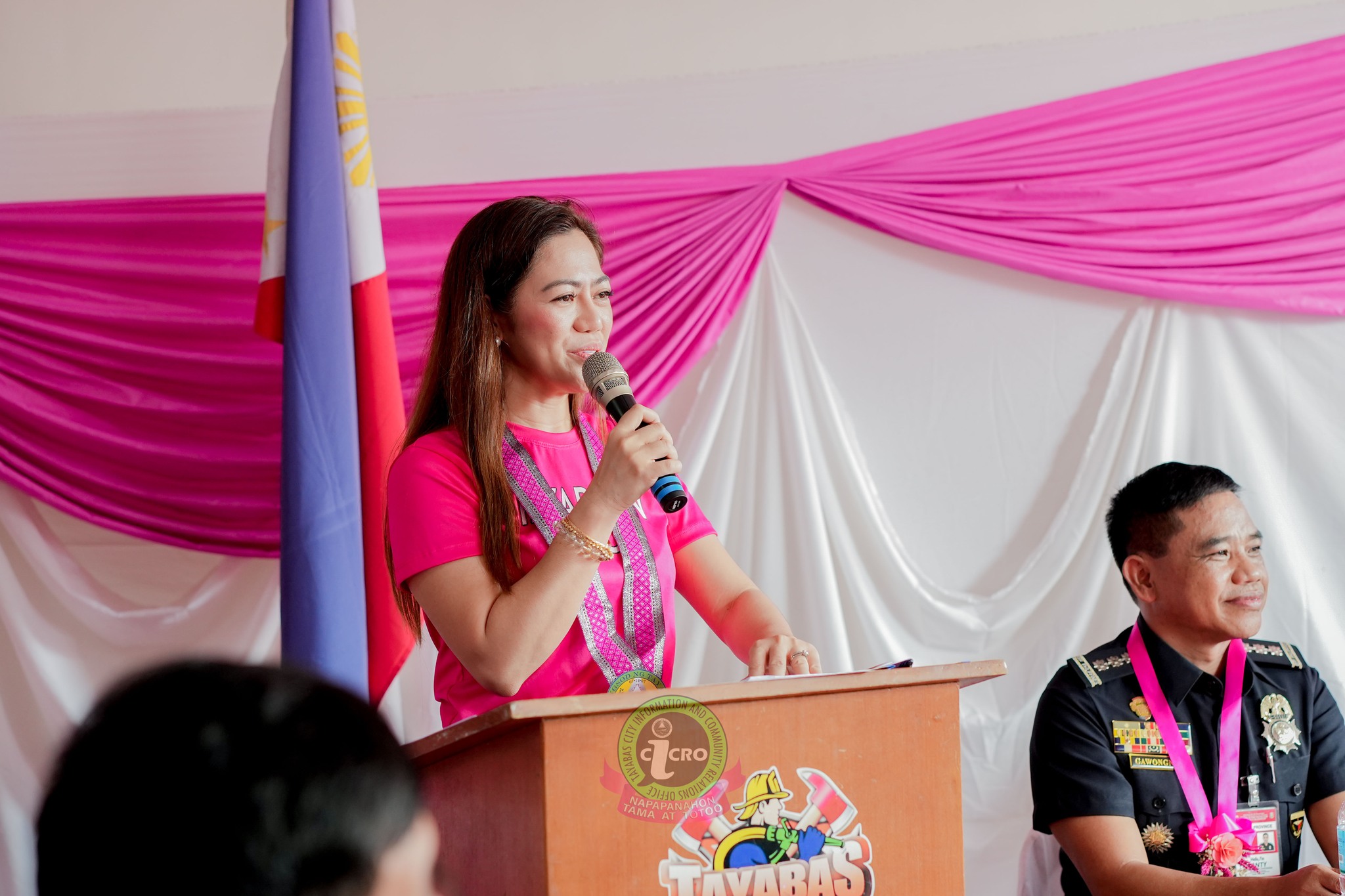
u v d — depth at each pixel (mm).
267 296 3461
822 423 4016
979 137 4055
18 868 3762
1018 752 3852
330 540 3230
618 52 4246
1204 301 3977
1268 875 2676
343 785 596
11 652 3871
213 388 3941
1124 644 2869
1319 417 3945
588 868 1491
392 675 3393
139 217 3979
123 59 4223
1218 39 4086
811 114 4137
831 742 1594
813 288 4086
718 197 4066
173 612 3865
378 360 3461
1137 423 3965
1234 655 2812
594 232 2256
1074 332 4035
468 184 4066
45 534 3922
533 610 1858
